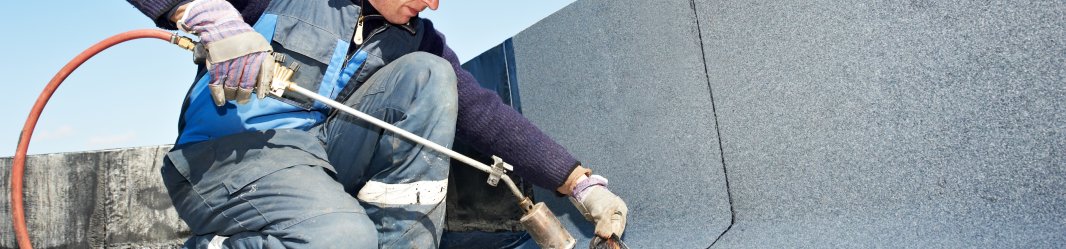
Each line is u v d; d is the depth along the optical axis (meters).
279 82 1.41
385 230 1.61
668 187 2.06
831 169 1.66
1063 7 1.30
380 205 1.61
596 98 2.32
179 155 1.48
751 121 1.83
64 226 3.05
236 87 1.35
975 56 1.42
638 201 2.16
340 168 1.63
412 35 1.78
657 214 2.10
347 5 1.61
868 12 1.59
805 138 1.71
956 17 1.45
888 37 1.56
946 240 1.40
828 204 1.66
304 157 1.45
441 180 1.62
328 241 1.31
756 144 1.81
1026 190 1.34
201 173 1.45
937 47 1.48
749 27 1.83
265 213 1.38
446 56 1.92
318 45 1.55
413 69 1.62
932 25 1.49
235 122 1.48
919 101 1.51
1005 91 1.37
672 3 2.04
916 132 1.51
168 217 3.03
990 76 1.40
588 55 2.35
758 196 1.81
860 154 1.61
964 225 1.41
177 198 1.52
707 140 1.94
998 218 1.37
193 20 1.35
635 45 2.16
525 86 2.65
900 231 1.48
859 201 1.60
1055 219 1.29
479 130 1.91
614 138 2.24
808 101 1.70
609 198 1.87
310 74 1.55
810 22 1.70
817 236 1.62
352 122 1.62
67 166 3.10
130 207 3.05
